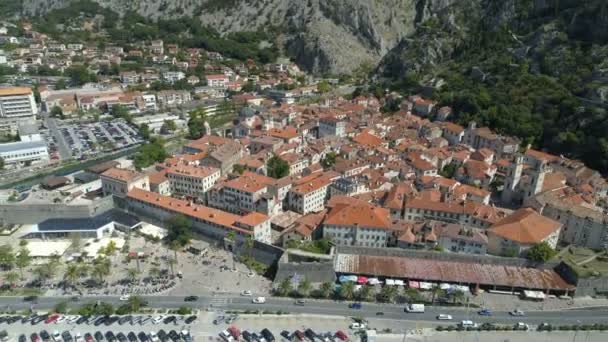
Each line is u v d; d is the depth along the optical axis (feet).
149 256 597.52
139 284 538.47
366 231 601.62
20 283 540.93
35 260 587.68
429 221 618.44
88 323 469.98
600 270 538.06
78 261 582.76
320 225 626.64
